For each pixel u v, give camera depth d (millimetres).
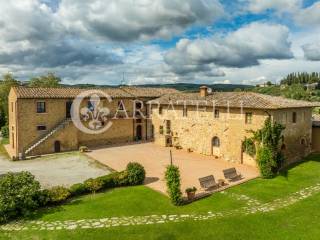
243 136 32531
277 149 29781
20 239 16641
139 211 20344
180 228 18031
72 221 18797
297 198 22953
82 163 33594
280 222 18797
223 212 20344
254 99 32781
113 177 24891
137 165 26328
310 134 37781
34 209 20328
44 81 70938
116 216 19562
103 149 41406
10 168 31641
